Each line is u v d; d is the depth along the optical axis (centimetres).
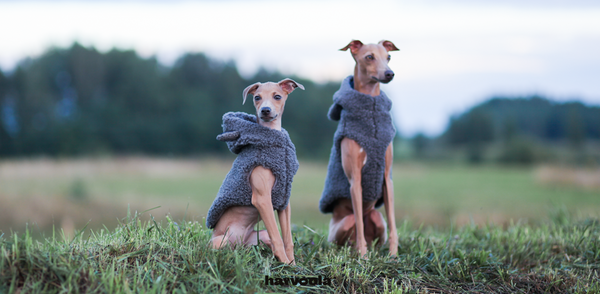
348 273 340
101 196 1596
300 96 5241
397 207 1484
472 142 6400
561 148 5869
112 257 325
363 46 424
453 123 6981
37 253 299
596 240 470
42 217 1298
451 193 1983
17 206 1337
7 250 296
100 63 5262
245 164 352
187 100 5197
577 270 416
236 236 363
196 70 5744
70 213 1338
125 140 4553
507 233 520
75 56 5184
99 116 4681
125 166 3259
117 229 379
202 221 444
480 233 536
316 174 3189
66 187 1791
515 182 2667
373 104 419
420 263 394
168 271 308
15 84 4681
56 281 288
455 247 454
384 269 365
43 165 2964
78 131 4253
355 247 434
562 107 7794
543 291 365
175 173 3097
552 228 549
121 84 5222
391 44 446
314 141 4991
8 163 3030
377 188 429
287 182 359
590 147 5947
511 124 6606
